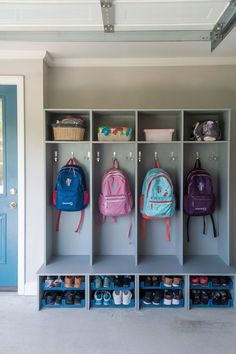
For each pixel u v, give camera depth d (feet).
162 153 9.66
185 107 9.54
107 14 6.33
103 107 9.59
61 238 9.74
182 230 8.80
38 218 9.04
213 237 9.70
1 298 8.87
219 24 6.84
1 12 6.33
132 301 8.38
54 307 8.37
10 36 7.30
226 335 7.04
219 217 9.45
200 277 8.36
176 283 8.35
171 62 9.44
